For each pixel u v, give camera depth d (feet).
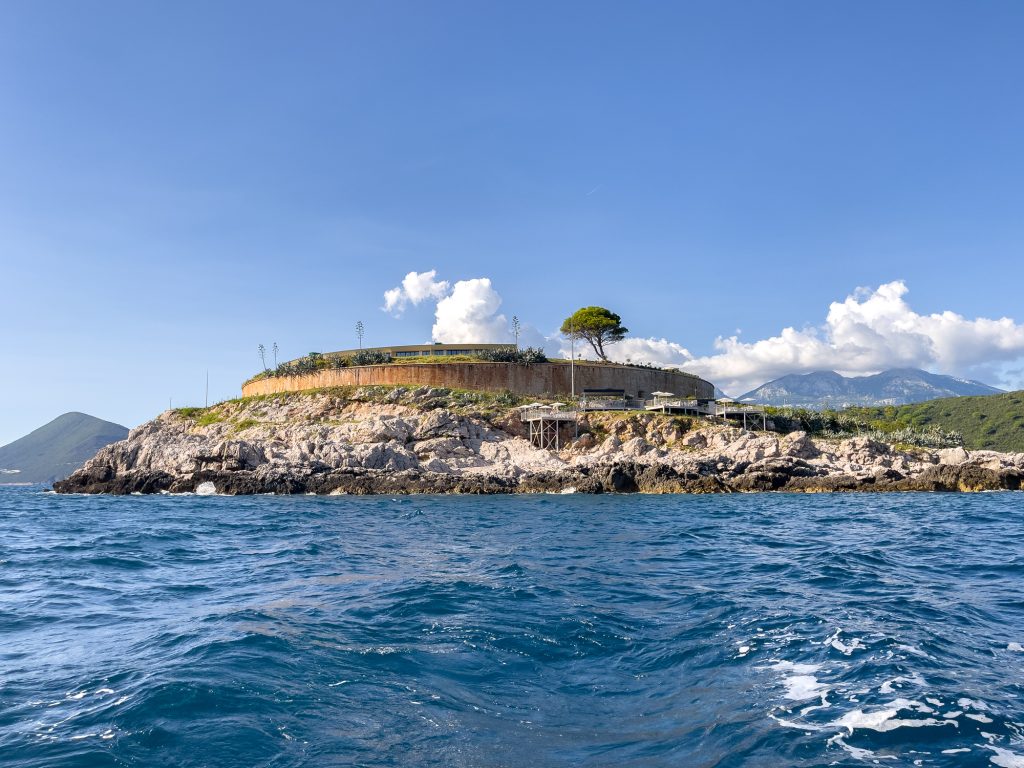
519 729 32.68
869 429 353.31
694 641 46.24
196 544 104.99
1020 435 549.54
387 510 174.29
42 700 36.17
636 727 32.91
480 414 309.22
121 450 317.83
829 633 47.21
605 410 314.96
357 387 346.95
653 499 212.23
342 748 30.35
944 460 281.33
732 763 28.86
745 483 247.91
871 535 110.11
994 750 29.58
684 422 297.12
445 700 35.99
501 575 71.61
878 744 30.25
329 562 83.92
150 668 40.81
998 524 128.57
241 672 39.37
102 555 91.40
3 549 98.68
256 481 262.47
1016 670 39.73
